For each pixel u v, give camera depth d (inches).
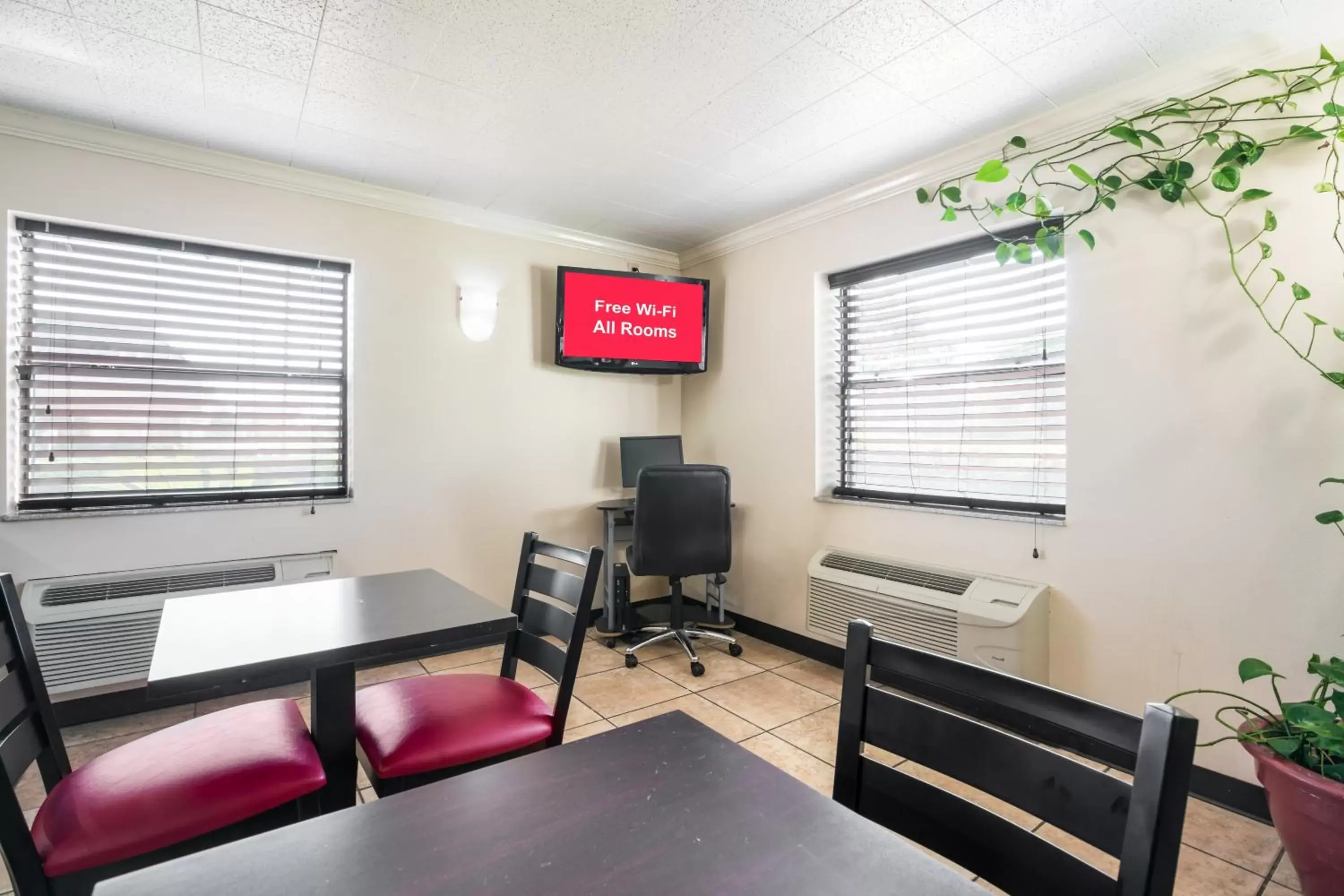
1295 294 72.5
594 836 29.4
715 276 159.9
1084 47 78.7
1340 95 72.5
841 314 135.2
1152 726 27.9
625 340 147.1
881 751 92.9
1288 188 76.2
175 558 108.5
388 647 55.3
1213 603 81.9
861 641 41.1
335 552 122.0
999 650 96.5
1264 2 70.2
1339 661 62.7
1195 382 83.1
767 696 112.6
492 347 140.7
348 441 126.3
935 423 119.0
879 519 122.4
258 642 54.1
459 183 122.0
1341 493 72.6
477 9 71.9
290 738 56.4
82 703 100.8
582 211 136.3
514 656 75.3
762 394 146.6
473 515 138.3
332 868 26.9
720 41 77.7
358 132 101.7
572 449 153.0
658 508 126.6
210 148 107.6
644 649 138.4
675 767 35.8
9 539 97.2
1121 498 90.0
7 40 77.4
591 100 91.7
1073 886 30.1
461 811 31.3
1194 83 82.0
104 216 102.6
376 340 126.3
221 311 115.6
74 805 46.6
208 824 48.1
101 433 106.7
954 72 84.3
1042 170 97.7
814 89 88.5
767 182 121.3
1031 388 104.9
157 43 78.2
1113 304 90.7
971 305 112.7
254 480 119.2
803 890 26.1
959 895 25.9
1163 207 85.7
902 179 115.8
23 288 100.6
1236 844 72.6
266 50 79.8
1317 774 59.4
